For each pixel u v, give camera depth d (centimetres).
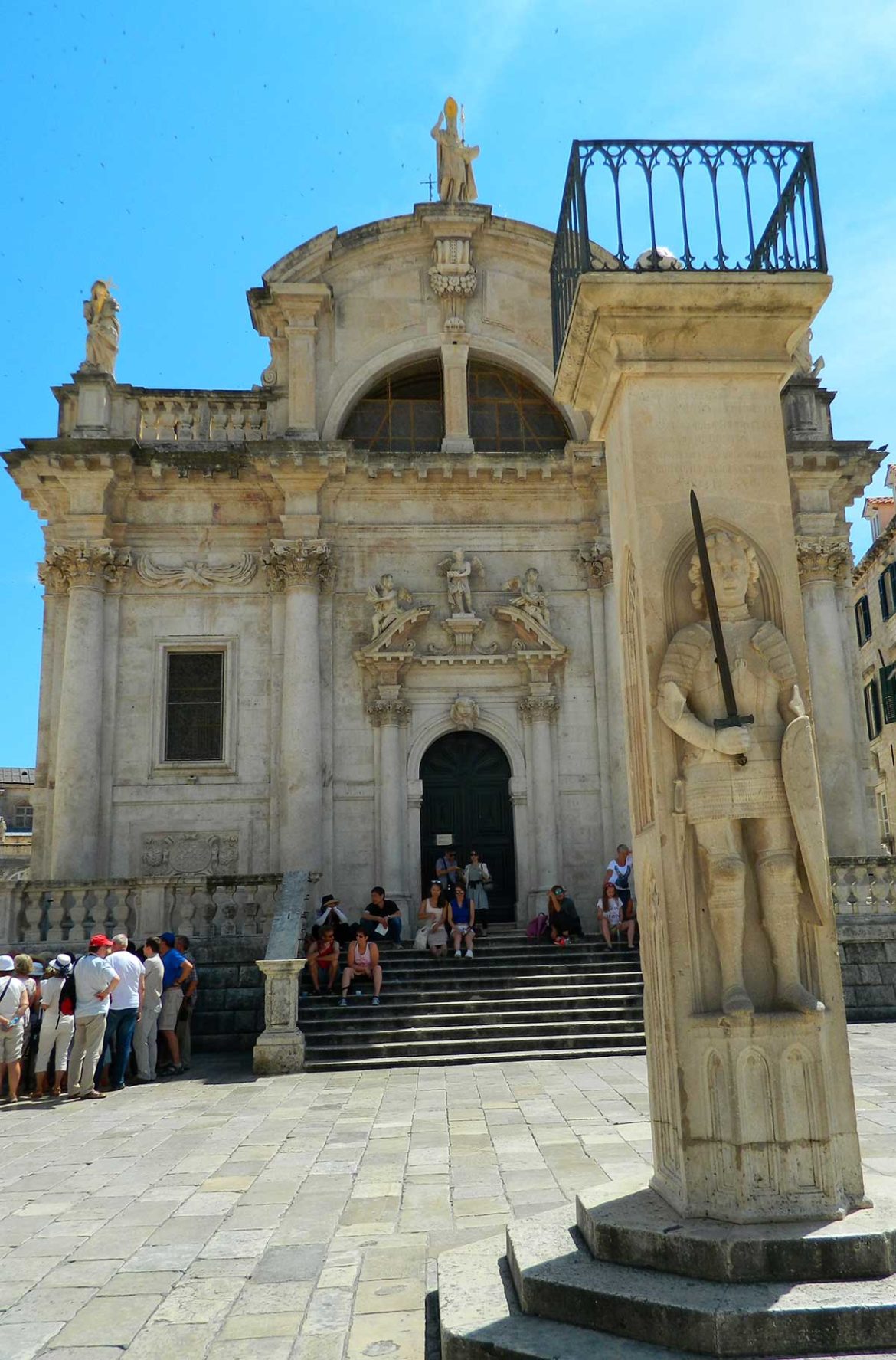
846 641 2308
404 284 2462
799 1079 527
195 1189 811
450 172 2517
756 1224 505
